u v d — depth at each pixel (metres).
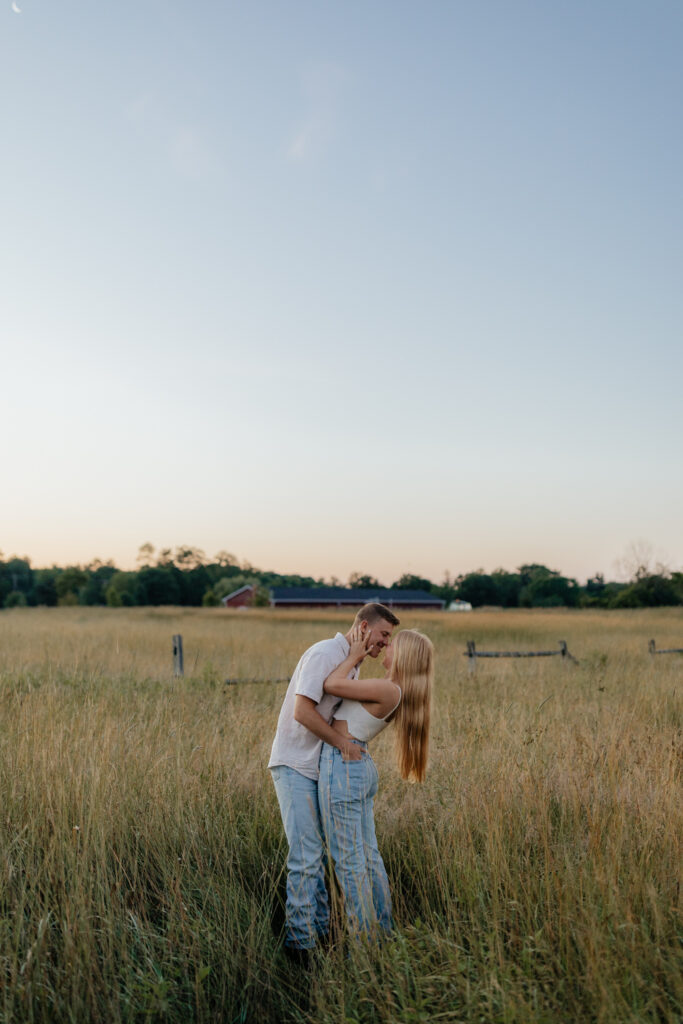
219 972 2.99
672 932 2.89
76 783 4.00
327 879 3.54
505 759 4.67
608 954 2.55
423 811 4.15
